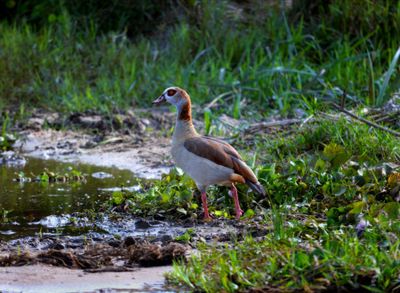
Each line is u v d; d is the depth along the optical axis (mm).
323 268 7547
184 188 11297
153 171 14055
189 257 8555
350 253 7801
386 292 7355
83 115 18047
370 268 7496
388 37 18859
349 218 9367
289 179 10977
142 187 12367
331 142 12258
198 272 7770
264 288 7422
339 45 18828
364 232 8680
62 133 17297
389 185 10453
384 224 8773
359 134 12594
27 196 12211
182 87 18719
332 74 17859
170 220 10609
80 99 18938
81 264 8500
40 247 9367
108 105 18656
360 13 19641
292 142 13328
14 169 14414
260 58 19594
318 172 11148
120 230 10172
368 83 16281
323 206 10367
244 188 11047
